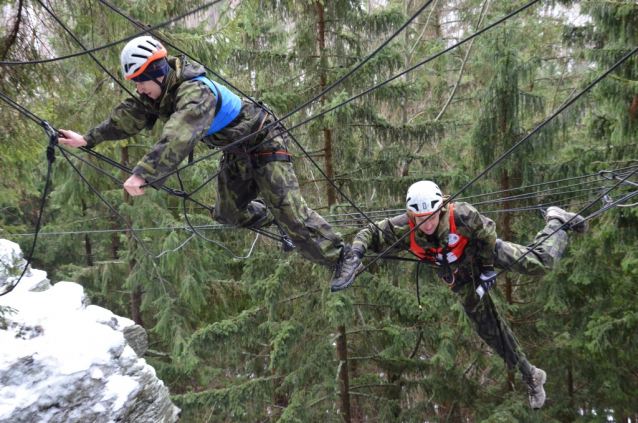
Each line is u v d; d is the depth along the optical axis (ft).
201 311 41.32
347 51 29.60
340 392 32.65
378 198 31.89
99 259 54.70
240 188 11.43
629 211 28.30
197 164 33.86
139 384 14.83
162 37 21.39
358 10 27.89
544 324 35.17
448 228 12.22
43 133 19.99
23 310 14.40
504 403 32.01
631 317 30.76
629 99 26.12
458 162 38.52
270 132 10.38
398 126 30.81
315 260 11.36
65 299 15.92
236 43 24.13
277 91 28.91
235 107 9.80
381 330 33.27
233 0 25.26
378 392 36.11
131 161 35.01
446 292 31.37
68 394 13.30
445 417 38.24
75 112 21.47
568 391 39.52
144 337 21.36
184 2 26.68
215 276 41.55
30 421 12.59
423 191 12.01
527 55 45.57
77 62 20.13
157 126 29.12
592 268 32.32
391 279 37.27
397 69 29.91
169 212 35.50
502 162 31.30
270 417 42.93
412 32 54.90
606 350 32.94
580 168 31.40
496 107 31.07
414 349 37.40
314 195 35.70
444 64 49.62
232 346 32.48
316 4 27.27
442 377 34.35
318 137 30.68
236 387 32.09
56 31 18.08
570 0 35.65
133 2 25.72
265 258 32.07
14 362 12.80
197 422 38.37
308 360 30.48
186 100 8.89
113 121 10.28
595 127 30.66
